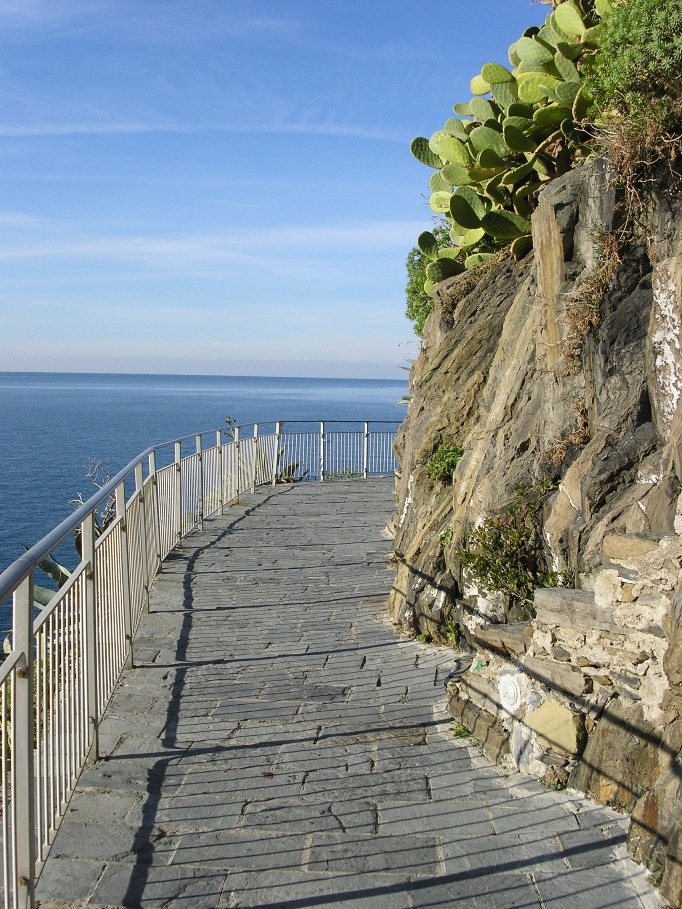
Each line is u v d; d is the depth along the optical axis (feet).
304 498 56.29
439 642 24.59
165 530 36.60
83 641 16.78
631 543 15.28
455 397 29.84
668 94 19.98
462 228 37.01
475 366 29.96
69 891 12.82
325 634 25.96
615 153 20.20
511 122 29.68
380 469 79.87
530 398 23.88
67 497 114.42
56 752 14.29
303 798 15.69
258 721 19.29
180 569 34.94
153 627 26.76
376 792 15.88
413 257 62.08
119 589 21.95
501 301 30.99
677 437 16.16
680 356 17.52
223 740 18.28
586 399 20.93
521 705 16.84
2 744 10.81
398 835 14.34
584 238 21.71
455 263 38.88
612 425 19.17
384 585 32.19
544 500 20.85
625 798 14.89
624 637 15.30
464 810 15.15
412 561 26.86
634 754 14.90
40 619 13.08
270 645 24.93
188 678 22.16
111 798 15.70
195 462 44.27
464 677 19.04
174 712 19.86
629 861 13.42
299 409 425.69
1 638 41.37
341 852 13.85
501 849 13.84
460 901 12.51
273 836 14.37
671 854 12.44
